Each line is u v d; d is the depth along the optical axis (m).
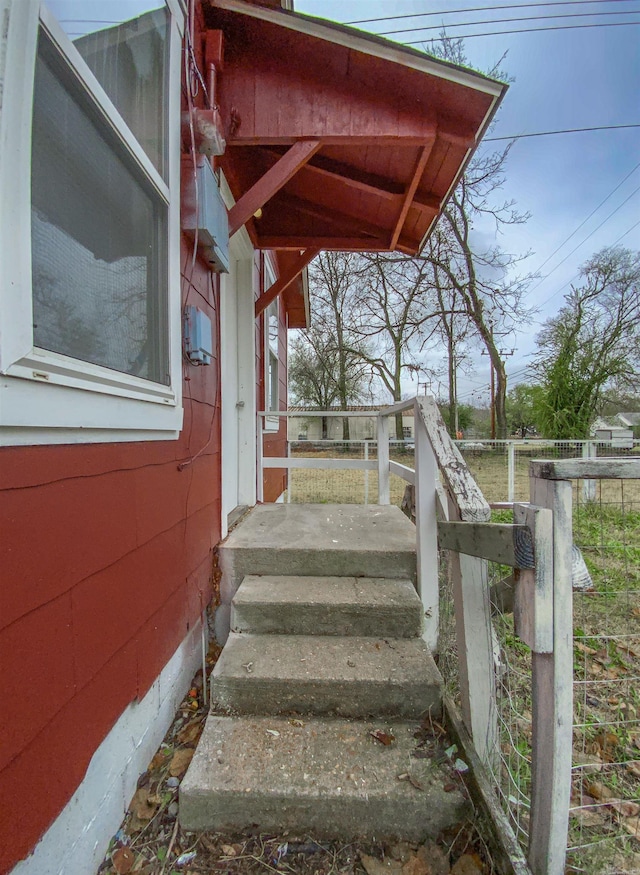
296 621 2.04
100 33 1.28
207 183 2.04
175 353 1.84
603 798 1.50
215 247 2.20
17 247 0.88
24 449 0.93
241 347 3.58
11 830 0.87
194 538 2.13
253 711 1.70
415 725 1.64
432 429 1.80
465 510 1.31
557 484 1.02
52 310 1.04
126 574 1.41
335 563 2.37
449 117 2.35
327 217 3.71
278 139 2.37
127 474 1.42
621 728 1.83
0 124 0.83
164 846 1.31
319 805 1.34
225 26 2.26
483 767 1.36
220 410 2.67
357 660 1.81
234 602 2.05
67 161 1.10
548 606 1.02
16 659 0.90
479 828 1.27
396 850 1.31
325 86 2.34
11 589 0.88
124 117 1.45
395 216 3.42
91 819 1.18
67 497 1.08
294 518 3.15
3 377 0.85
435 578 2.14
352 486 8.23
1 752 0.85
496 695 1.51
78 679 1.13
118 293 1.40
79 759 1.13
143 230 1.59
